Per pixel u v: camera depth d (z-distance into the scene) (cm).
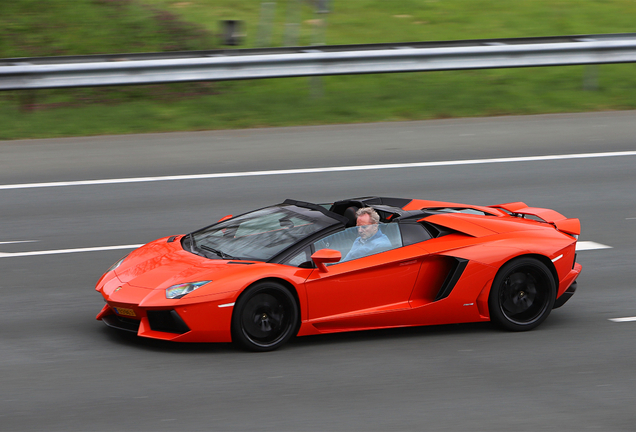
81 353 1128
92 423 898
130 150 2488
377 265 1199
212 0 3831
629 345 1200
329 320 1177
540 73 3353
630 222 1923
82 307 1355
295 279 1143
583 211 2000
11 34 3142
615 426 903
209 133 2681
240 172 2291
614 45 2969
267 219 1290
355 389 1007
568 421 916
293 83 3172
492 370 1085
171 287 1114
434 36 3528
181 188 2150
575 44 2936
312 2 3806
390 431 885
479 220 1316
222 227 1309
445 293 1231
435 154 2481
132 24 3328
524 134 2702
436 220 1286
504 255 1251
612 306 1404
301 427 894
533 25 3728
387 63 2831
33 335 1211
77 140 2586
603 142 2622
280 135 2666
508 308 1264
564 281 1304
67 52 3089
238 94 3041
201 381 1025
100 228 1839
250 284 1114
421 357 1135
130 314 1137
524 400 978
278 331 1144
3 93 2905
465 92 3130
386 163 2384
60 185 2166
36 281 1498
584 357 1143
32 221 1886
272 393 989
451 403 966
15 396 973
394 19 3738
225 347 1154
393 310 1212
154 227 1847
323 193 2105
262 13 3709
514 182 2223
